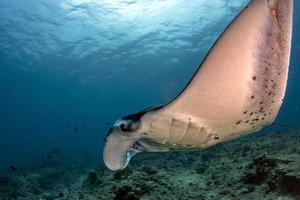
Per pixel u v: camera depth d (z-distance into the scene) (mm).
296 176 3311
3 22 21781
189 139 2473
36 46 26094
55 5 20594
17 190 9148
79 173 12719
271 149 6402
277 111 2447
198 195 3930
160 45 28625
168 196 3713
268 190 3562
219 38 2180
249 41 2201
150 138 2590
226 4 21719
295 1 22078
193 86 2277
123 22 23625
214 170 5445
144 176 4168
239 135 2566
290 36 2221
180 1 21141
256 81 2268
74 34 24891
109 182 4789
